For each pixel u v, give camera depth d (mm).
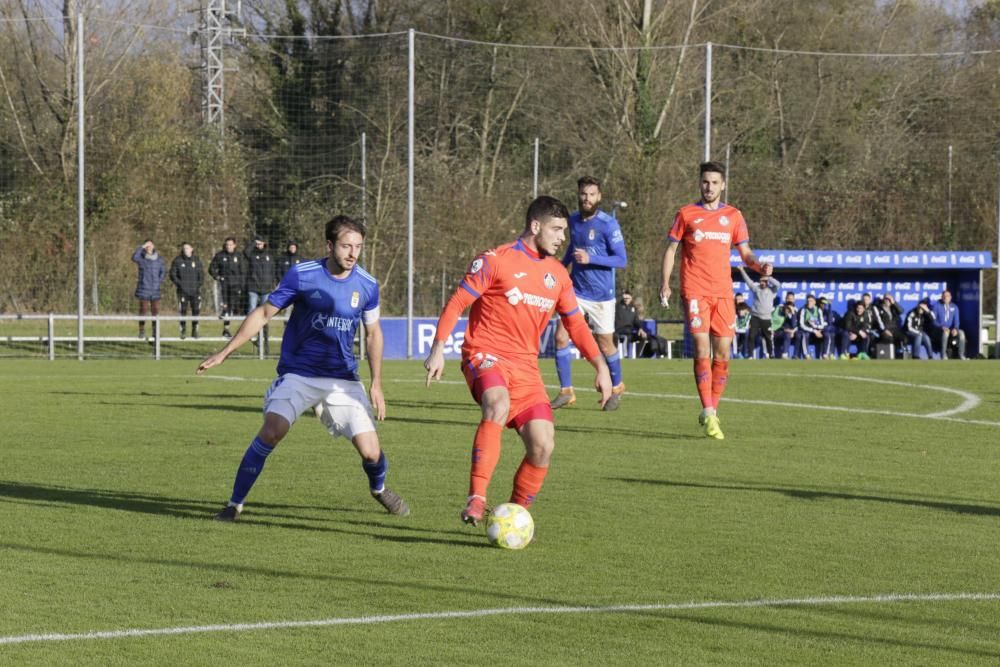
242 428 17203
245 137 49531
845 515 11008
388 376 27344
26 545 9492
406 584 8336
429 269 41969
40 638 6996
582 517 10797
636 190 42875
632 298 37906
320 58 52531
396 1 59531
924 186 44844
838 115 53844
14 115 42188
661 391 23766
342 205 45031
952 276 40719
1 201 39875
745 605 7848
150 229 40875
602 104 50438
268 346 37719
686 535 10039
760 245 43812
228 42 54250
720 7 55656
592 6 50312
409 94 36594
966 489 12555
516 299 9945
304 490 12094
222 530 10117
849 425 18234
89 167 40625
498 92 55938
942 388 24500
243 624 7320
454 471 13398
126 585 8242
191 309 38375
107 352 38438
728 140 50781
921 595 8141
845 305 40406
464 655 6758
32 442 15633
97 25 46750
